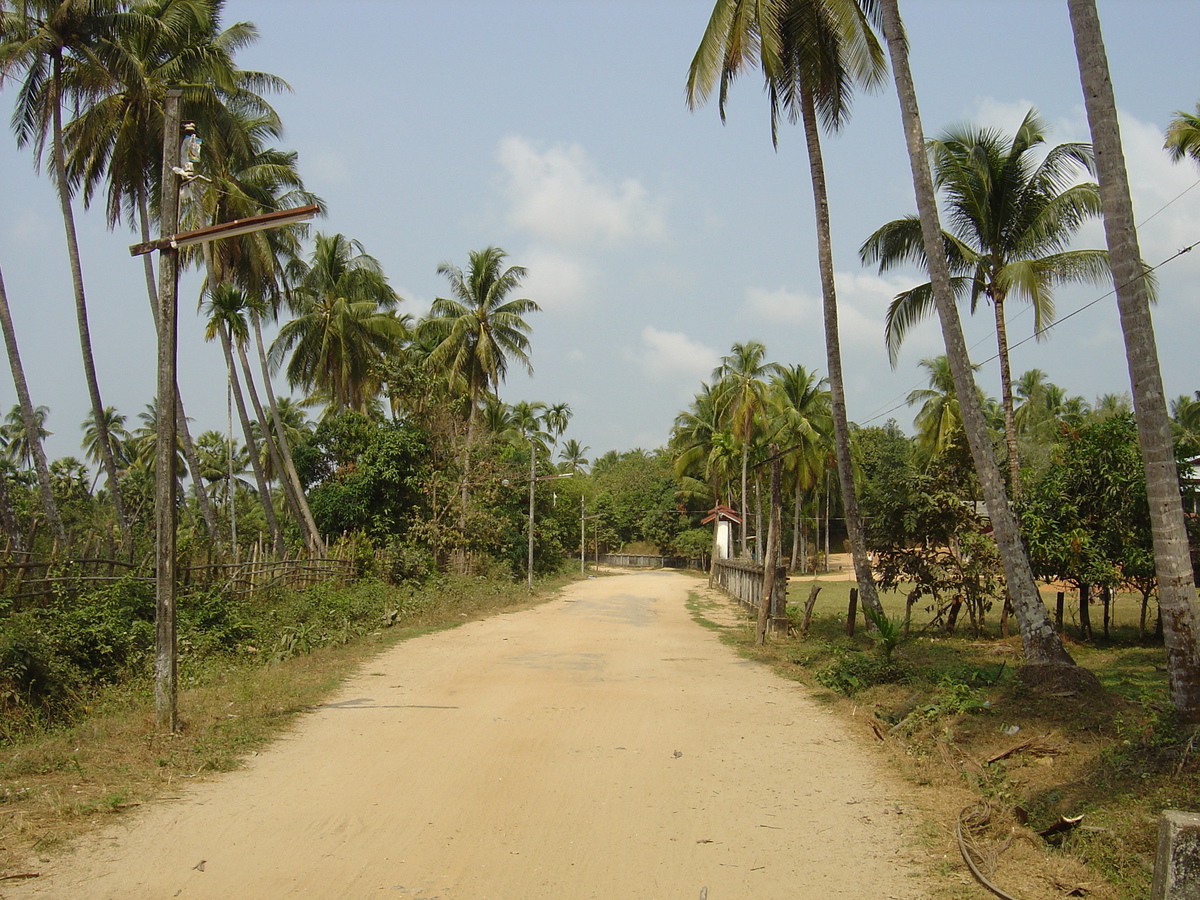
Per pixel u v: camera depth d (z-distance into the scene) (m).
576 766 7.89
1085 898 5.08
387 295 38.50
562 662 15.20
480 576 34.81
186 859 5.43
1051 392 58.19
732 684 12.88
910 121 12.08
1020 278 17.62
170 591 9.01
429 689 12.03
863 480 40.22
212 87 23.70
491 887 5.13
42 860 5.31
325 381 36.97
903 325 20.34
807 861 5.65
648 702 11.24
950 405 34.56
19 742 8.73
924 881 5.32
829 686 12.33
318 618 18.34
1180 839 4.34
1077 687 9.72
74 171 23.20
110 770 7.40
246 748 8.37
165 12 22.42
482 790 7.08
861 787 7.38
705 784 7.40
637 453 96.19
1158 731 7.47
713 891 5.14
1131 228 8.26
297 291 32.91
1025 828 6.19
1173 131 18.16
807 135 17.36
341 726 9.48
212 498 58.69
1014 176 19.06
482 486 35.47
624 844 5.91
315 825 6.15
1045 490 17.34
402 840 5.89
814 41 16.66
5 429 51.44
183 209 23.95
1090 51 8.44
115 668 11.89
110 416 56.31
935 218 11.88
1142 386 8.15
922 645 16.58
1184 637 7.77
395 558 28.72
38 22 20.25
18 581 12.21
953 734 8.86
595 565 75.88
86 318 21.72
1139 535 16.36
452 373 38.09
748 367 40.91
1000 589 19.06
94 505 40.28
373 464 33.06
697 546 68.44
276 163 30.44
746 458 40.34
